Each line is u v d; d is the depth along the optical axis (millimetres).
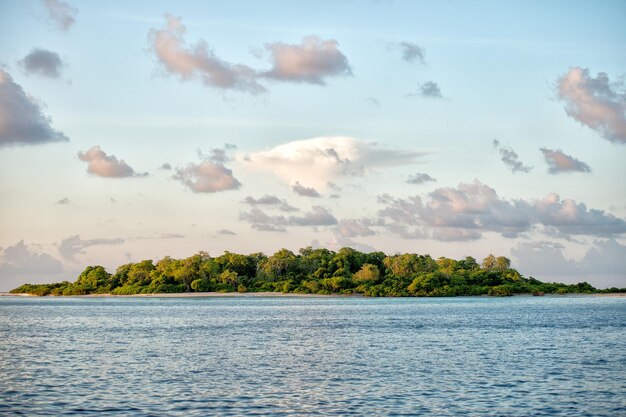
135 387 54750
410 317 151750
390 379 59000
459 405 47812
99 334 107938
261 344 90562
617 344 87750
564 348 83000
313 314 168625
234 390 53562
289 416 44562
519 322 131500
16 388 54094
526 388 54125
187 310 195125
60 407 47000
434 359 72750
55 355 77062
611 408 46875
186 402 48812
